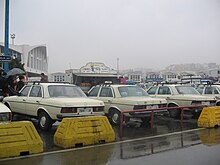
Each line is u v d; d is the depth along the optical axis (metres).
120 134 9.42
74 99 9.80
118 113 11.68
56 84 10.70
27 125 7.23
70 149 7.63
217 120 11.60
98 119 8.52
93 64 24.38
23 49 57.94
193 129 11.00
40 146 7.27
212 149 7.80
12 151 6.87
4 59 14.57
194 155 7.16
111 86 12.33
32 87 10.96
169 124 12.21
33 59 62.81
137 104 11.05
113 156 7.02
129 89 12.29
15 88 14.51
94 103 9.75
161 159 6.79
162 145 8.23
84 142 8.10
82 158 6.80
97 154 7.18
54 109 9.48
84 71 24.14
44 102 9.93
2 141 6.81
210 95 15.74
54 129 10.42
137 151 7.51
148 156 7.05
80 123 8.12
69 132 7.88
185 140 8.95
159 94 14.98
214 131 10.57
